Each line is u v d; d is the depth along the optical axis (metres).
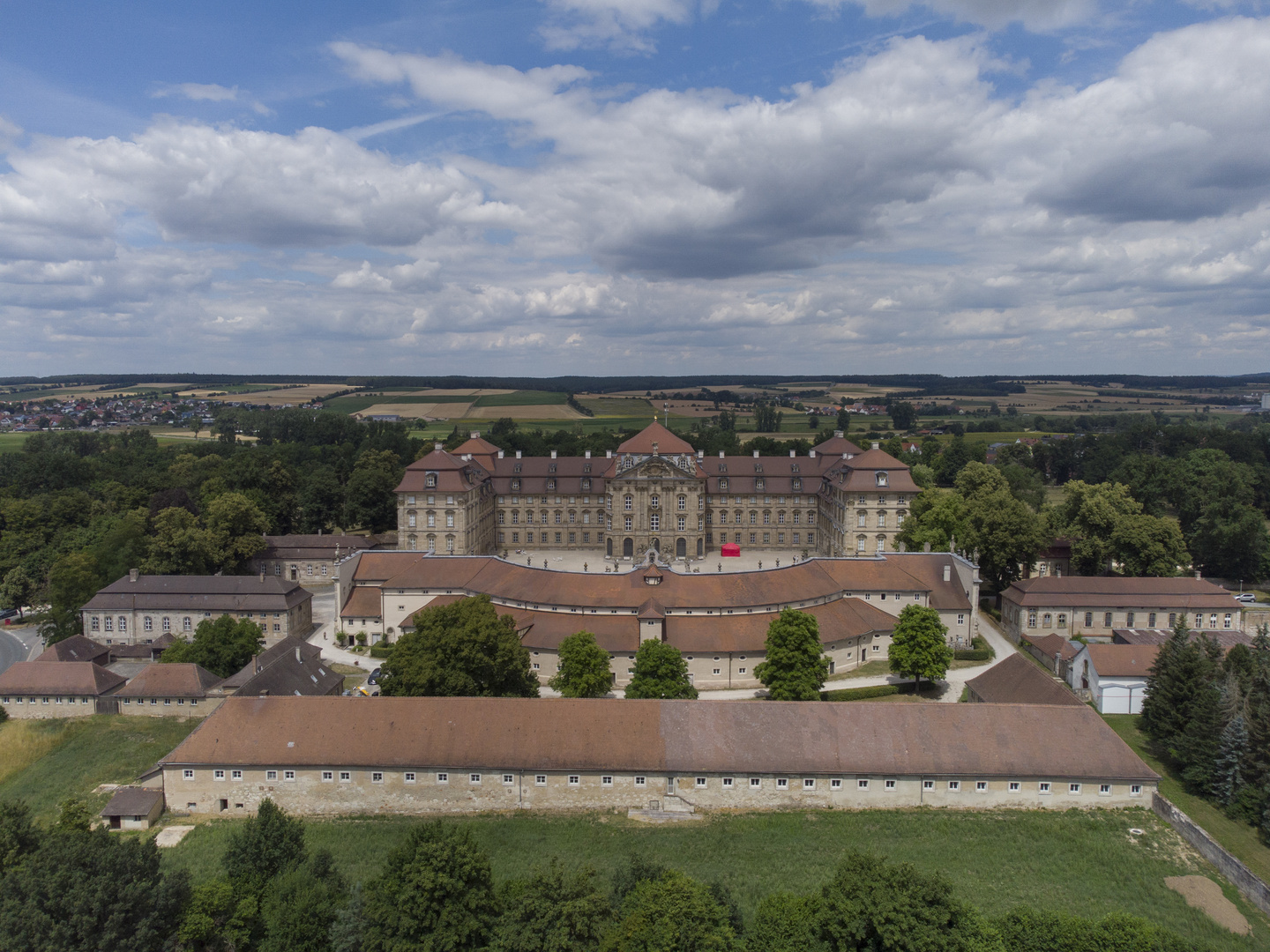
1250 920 63.97
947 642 133.00
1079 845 74.69
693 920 54.44
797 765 81.50
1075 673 114.19
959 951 53.53
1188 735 83.75
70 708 113.31
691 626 120.31
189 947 58.34
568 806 82.44
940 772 80.75
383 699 87.50
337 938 57.12
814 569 136.25
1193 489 192.12
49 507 197.75
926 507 169.00
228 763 83.06
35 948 52.41
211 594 142.50
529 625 122.25
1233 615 134.38
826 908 57.22
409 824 80.81
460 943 56.94
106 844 61.25
